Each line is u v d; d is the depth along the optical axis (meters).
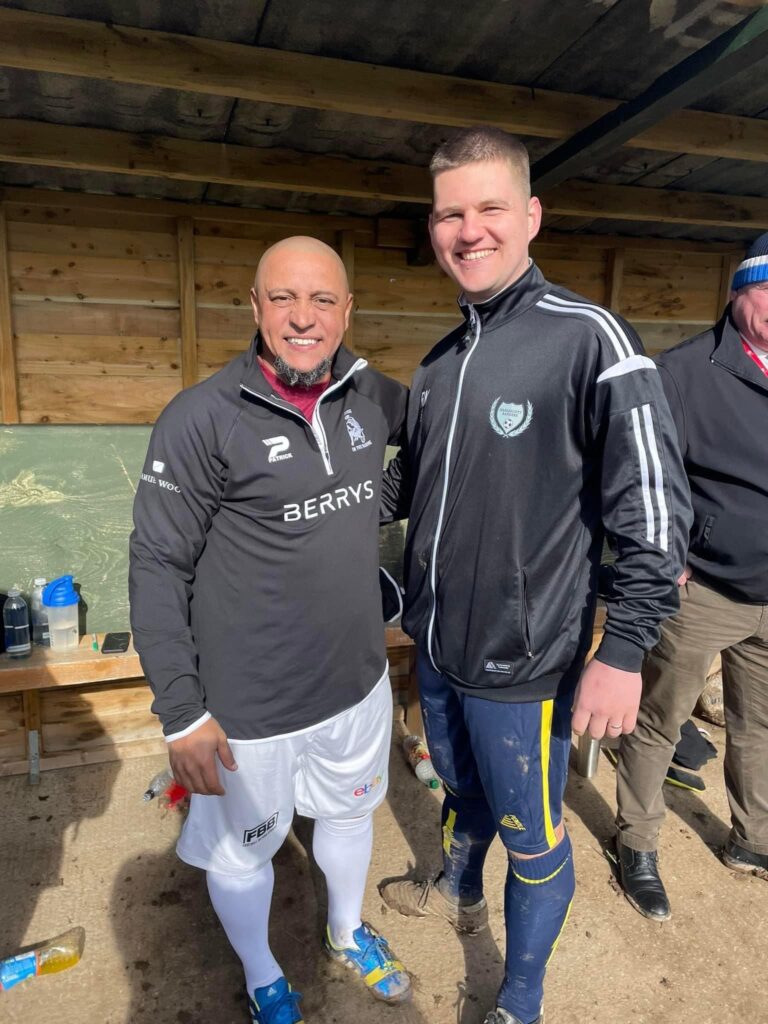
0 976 1.73
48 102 2.16
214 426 1.30
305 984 1.76
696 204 3.18
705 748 2.67
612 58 1.92
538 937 1.48
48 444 2.35
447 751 1.66
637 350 1.21
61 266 3.06
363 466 1.46
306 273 1.28
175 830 2.29
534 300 1.33
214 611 1.39
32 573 2.40
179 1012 1.68
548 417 1.26
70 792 2.47
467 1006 1.71
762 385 1.72
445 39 1.82
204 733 1.29
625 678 1.20
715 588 1.89
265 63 1.84
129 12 1.67
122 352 3.21
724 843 2.30
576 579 1.33
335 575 1.42
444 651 1.45
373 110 1.97
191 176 2.49
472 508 1.35
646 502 1.18
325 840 1.67
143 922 1.93
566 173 2.41
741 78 2.05
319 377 1.37
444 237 1.32
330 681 1.46
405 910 1.98
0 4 1.63
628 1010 1.71
